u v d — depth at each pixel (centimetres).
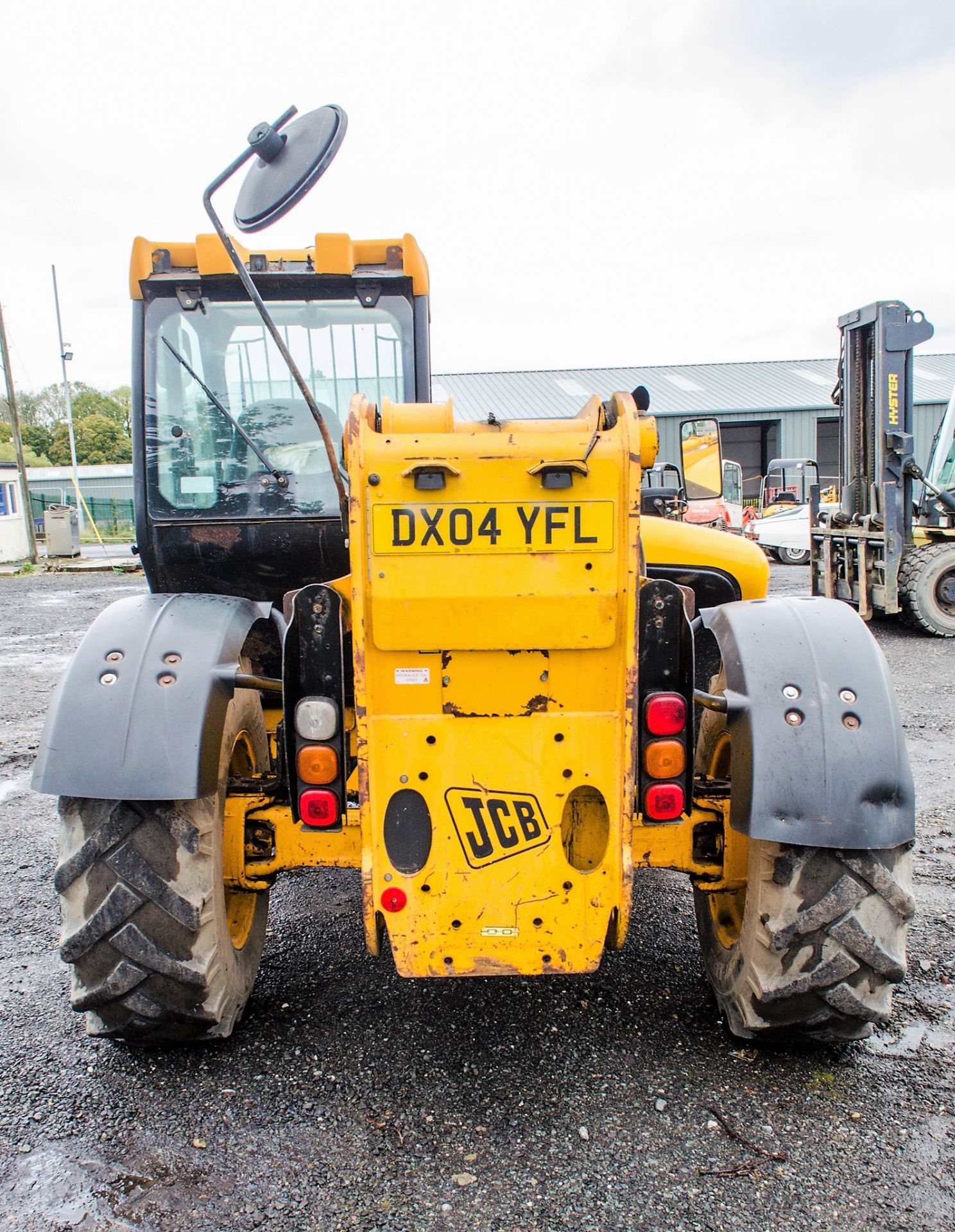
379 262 329
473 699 214
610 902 218
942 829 427
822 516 1131
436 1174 209
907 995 282
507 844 217
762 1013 233
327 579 346
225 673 234
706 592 402
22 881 390
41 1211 199
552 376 3619
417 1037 264
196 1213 198
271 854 254
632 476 206
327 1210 199
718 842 249
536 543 207
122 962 228
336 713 220
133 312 329
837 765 215
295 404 335
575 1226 193
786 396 3416
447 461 205
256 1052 257
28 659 931
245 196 211
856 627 239
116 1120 229
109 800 225
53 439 7462
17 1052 259
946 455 1053
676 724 218
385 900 218
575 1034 264
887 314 938
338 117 195
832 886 220
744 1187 203
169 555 340
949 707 663
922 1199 198
